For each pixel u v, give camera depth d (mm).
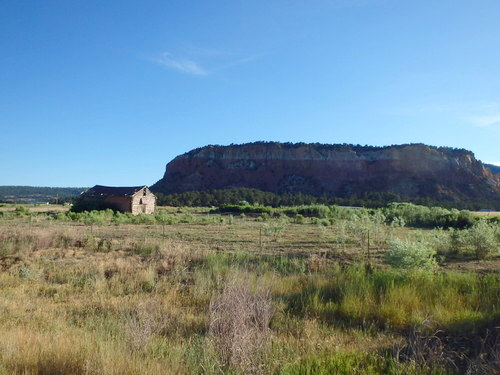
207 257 12789
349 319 7039
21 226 28031
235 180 139750
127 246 16531
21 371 4309
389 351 5266
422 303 7324
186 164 149375
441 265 11867
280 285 9250
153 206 56625
